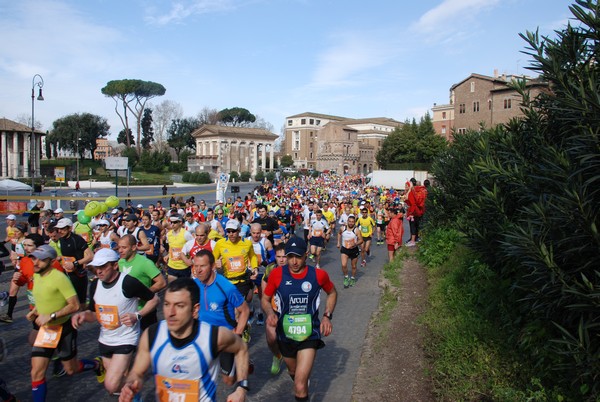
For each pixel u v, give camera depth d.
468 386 5.29
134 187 64.06
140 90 94.31
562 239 4.20
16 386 5.81
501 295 6.63
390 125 128.88
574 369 4.30
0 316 8.50
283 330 4.96
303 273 4.97
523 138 6.08
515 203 6.14
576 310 4.23
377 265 14.98
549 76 4.64
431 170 14.21
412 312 8.38
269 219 11.34
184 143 107.69
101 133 89.06
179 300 3.00
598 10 4.22
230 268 7.36
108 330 5.07
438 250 11.81
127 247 5.77
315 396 5.60
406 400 5.36
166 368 3.09
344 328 8.35
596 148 4.17
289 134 132.12
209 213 14.82
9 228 11.62
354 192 42.22
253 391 5.79
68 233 7.80
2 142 67.44
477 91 58.81
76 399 5.46
